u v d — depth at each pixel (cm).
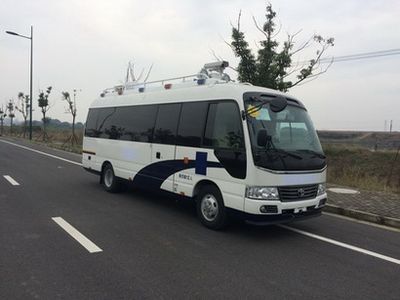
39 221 657
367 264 511
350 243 608
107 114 1004
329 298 400
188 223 686
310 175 625
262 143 558
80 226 636
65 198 873
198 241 580
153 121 809
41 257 485
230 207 608
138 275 438
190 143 696
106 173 988
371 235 663
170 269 461
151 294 391
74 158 1880
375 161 2452
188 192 696
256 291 409
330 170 1627
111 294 387
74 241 554
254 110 602
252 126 591
